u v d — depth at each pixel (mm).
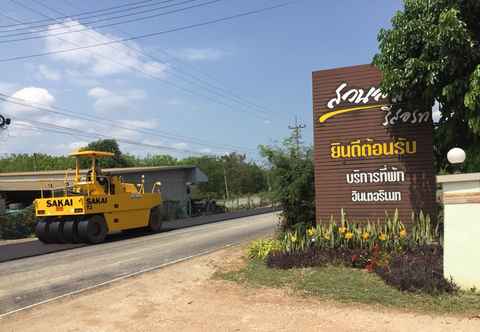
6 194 35812
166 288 8773
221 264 10719
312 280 8344
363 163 10445
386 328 6035
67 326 6848
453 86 8258
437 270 7664
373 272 8477
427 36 8375
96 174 19812
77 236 18234
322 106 10867
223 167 58375
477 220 7086
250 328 6324
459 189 7238
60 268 12234
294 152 12953
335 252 9398
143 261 12695
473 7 8445
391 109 10172
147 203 21703
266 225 22719
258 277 8945
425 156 9922
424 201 9898
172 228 23906
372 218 10336
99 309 7637
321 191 10797
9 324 7152
